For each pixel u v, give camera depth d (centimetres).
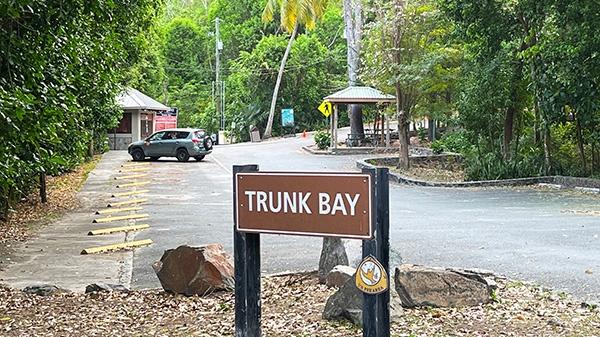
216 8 7056
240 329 450
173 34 7038
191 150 3250
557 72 1973
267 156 3503
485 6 2142
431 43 2681
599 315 652
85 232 1427
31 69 938
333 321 633
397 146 3781
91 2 1027
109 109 2405
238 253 446
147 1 1920
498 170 2322
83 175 2650
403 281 680
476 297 691
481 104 2372
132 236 1370
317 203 409
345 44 5884
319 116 5700
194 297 791
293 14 2222
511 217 1476
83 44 1187
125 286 909
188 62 7044
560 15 1914
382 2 2798
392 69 2659
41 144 1190
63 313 730
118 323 680
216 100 6325
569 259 973
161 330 643
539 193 2000
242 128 5706
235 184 438
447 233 1259
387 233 395
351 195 398
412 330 598
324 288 791
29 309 750
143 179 2531
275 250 1130
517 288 772
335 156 3459
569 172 2255
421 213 1583
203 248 814
